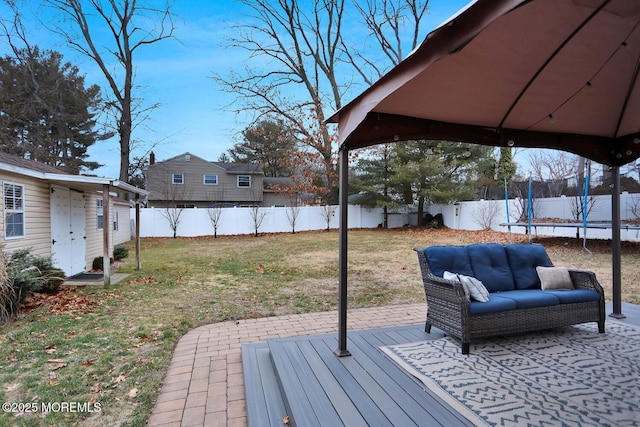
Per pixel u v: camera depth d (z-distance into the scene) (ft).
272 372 9.23
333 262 29.19
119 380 9.41
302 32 54.70
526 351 9.85
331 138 57.00
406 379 8.21
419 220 60.34
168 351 11.34
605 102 10.32
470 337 9.78
